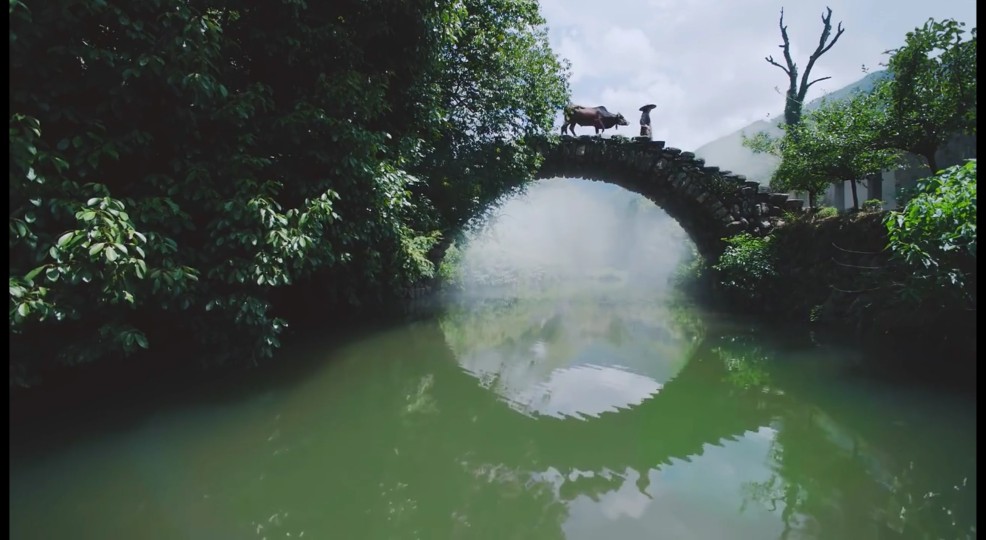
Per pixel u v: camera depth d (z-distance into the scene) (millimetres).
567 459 4004
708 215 13844
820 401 5062
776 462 3832
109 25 3854
